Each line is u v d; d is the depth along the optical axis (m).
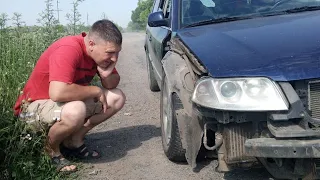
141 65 9.98
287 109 2.87
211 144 3.45
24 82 4.63
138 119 5.46
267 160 3.08
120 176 3.76
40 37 7.02
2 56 5.70
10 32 6.79
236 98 2.95
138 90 7.20
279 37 3.38
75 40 3.79
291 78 2.92
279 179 3.21
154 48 5.61
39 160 3.74
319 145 2.77
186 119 3.31
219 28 3.97
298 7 4.35
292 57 3.04
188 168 3.82
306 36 3.32
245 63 3.06
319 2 4.42
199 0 4.62
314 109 2.94
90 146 4.55
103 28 3.71
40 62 3.86
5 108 3.96
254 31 3.63
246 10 4.43
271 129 2.90
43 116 3.73
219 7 4.51
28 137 3.59
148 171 3.83
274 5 4.43
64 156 4.13
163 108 4.18
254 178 3.50
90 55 3.80
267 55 3.11
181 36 3.98
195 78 3.38
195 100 3.11
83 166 4.00
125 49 14.29
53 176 3.66
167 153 3.92
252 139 2.92
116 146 4.51
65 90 3.61
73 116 3.66
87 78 3.96
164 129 4.13
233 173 3.63
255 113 2.96
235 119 2.98
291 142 2.81
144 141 4.61
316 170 2.98
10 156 3.54
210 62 3.16
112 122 5.38
